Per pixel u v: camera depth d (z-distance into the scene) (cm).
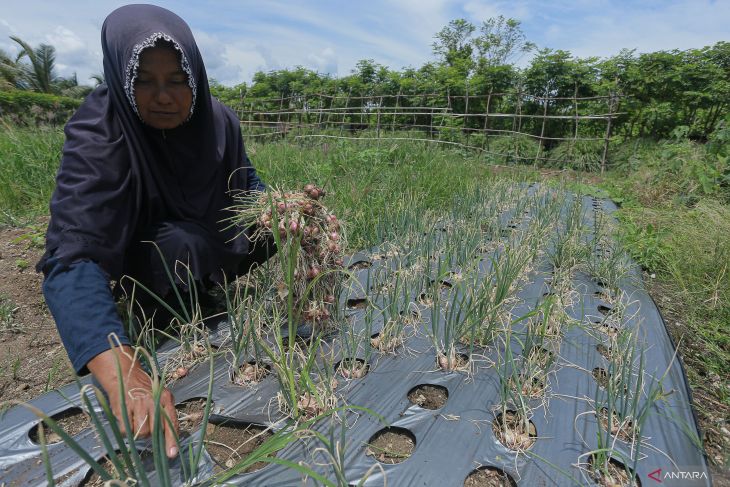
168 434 108
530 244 261
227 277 200
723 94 749
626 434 127
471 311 169
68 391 150
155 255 170
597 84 864
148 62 143
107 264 141
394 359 165
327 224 168
